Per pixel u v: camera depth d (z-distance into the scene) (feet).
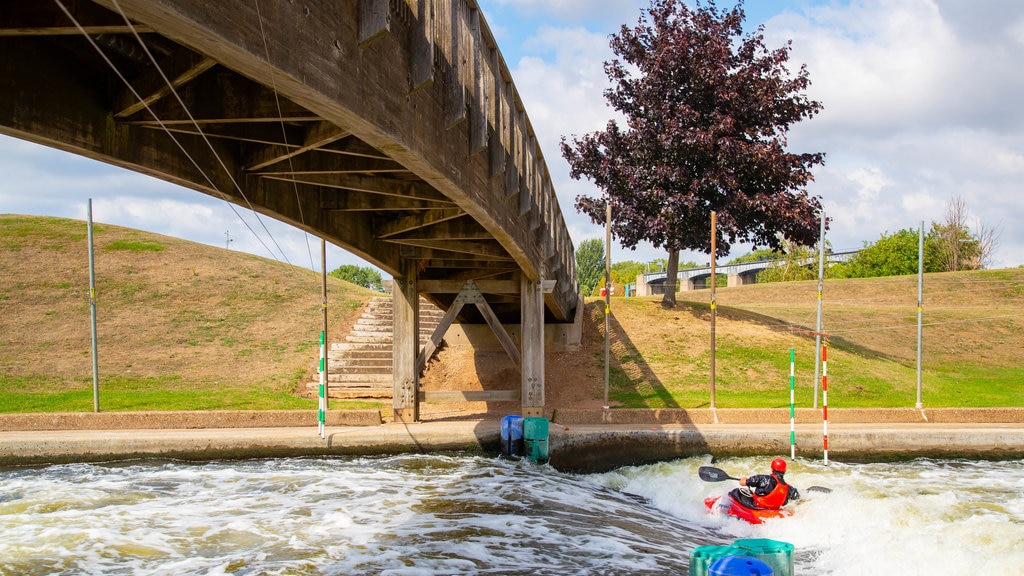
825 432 57.77
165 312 96.63
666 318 101.91
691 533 39.11
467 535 35.42
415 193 36.09
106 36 19.79
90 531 35.47
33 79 19.62
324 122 26.13
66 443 54.34
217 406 69.72
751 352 89.61
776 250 104.83
